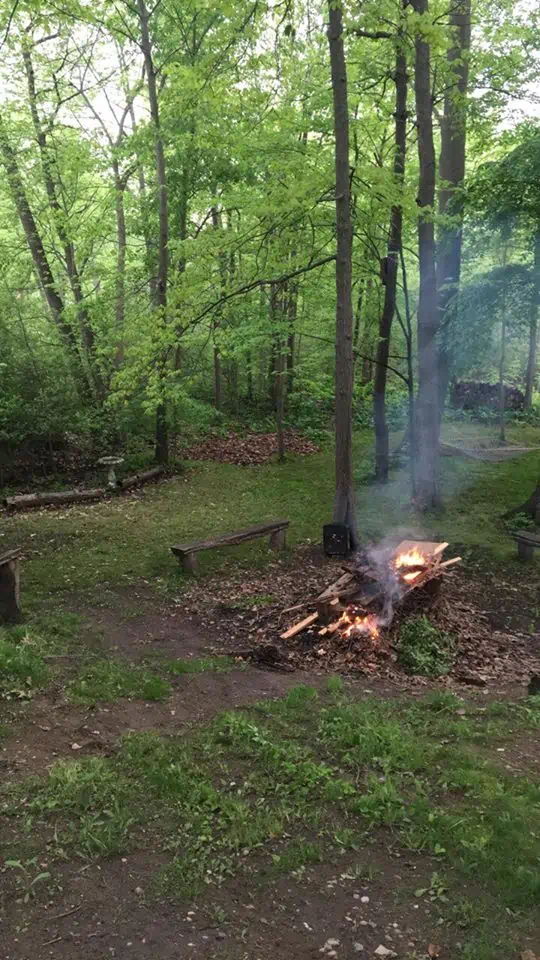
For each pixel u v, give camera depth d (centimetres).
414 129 1468
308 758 479
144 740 495
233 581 923
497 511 1287
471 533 1158
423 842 386
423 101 1118
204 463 1689
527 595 925
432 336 1228
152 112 1419
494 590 937
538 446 1870
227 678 630
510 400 2422
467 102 1134
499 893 349
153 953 311
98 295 1648
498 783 449
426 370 1245
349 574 785
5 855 367
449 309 1234
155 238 1727
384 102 1262
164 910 337
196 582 920
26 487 1433
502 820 404
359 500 1348
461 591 920
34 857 367
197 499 1370
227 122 1275
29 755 468
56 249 1789
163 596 868
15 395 1419
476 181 1158
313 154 1082
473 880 359
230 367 2144
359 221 1105
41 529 1153
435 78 1205
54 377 1474
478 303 1175
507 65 1238
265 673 650
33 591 864
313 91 1110
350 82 1137
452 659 702
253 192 1299
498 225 1132
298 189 943
